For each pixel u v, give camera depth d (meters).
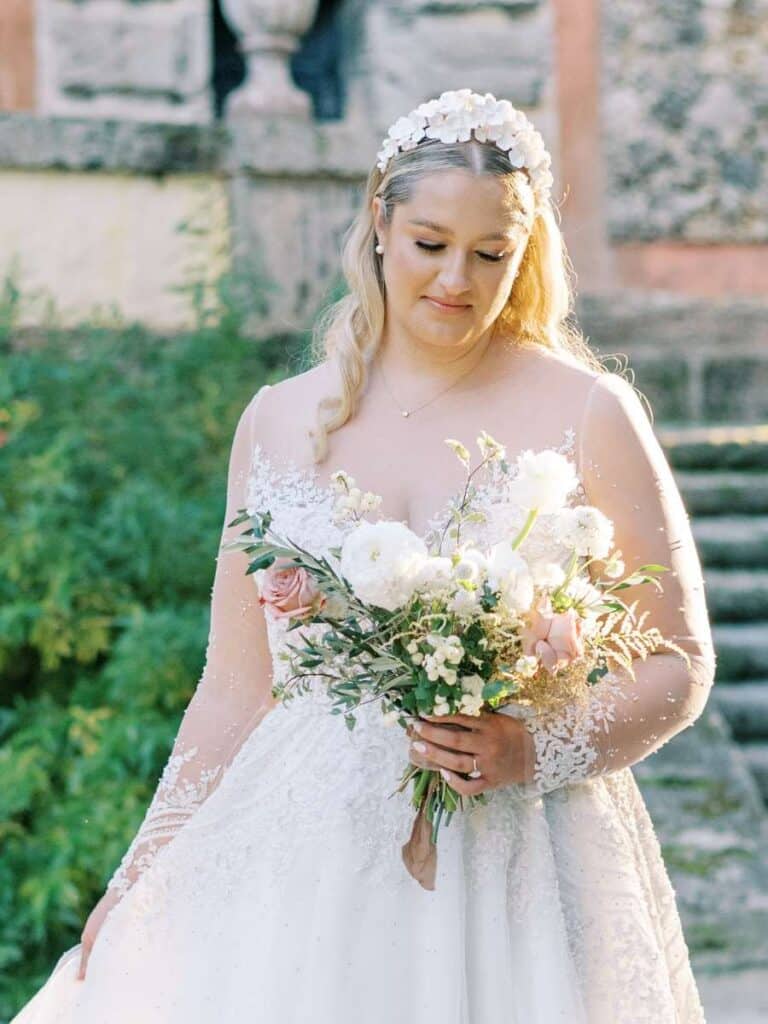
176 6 7.09
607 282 8.31
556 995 2.34
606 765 2.37
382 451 2.58
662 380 8.29
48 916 4.74
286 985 2.38
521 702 2.31
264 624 2.68
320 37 7.73
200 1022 2.46
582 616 2.27
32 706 5.28
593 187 8.24
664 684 2.39
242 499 2.73
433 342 2.47
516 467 2.46
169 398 6.07
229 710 2.69
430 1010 2.33
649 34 8.24
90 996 2.54
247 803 2.53
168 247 7.02
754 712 6.18
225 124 7.02
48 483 5.31
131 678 5.05
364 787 2.44
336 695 2.37
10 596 5.34
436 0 7.52
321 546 2.54
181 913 2.52
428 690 2.21
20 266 6.80
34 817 5.03
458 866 2.38
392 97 7.50
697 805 5.38
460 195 2.38
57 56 6.95
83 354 6.64
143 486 5.49
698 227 8.40
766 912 4.80
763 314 8.45
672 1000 2.43
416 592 2.24
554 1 8.10
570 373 2.54
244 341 6.40
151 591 5.45
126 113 7.05
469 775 2.30
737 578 6.71
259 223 7.08
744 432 7.53
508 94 7.70
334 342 2.74
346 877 2.39
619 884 2.44
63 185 6.85
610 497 2.45
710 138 8.38
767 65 8.43
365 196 2.63
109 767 4.91
